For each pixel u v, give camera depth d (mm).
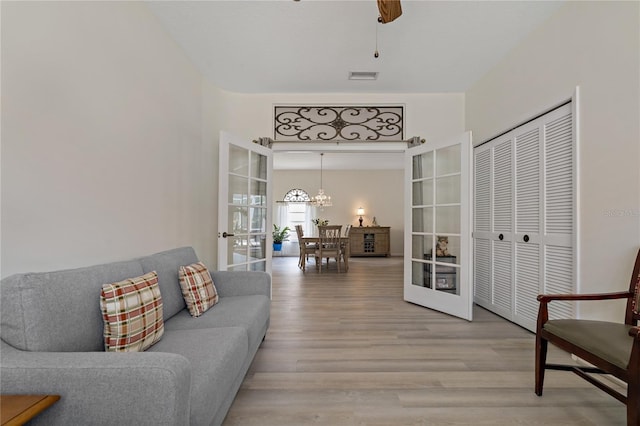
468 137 3023
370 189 9570
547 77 2439
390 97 3838
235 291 2391
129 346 1289
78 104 1608
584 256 2098
